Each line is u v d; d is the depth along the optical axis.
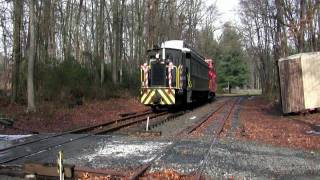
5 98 30.17
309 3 34.47
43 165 10.48
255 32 68.62
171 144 15.58
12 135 18.22
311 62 28.55
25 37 33.06
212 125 22.64
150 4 47.69
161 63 31.75
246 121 25.56
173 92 31.42
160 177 10.51
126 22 54.16
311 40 37.12
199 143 16.00
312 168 12.34
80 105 32.03
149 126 21.88
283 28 40.56
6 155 13.33
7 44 35.22
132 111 32.84
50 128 21.31
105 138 17.34
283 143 17.08
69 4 42.41
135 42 53.81
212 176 10.86
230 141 16.88
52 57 37.28
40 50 35.06
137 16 51.78
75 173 10.51
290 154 14.52
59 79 33.41
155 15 48.03
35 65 32.59
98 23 45.84
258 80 135.25
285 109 29.56
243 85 116.50
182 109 35.81
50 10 37.78
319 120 25.39
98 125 21.84
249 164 12.54
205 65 44.75
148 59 32.59
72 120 24.78
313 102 28.41
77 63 37.12
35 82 32.44
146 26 48.38
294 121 25.38
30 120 23.11
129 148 14.80
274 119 27.14
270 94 51.94
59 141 16.41
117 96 40.94
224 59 108.88
